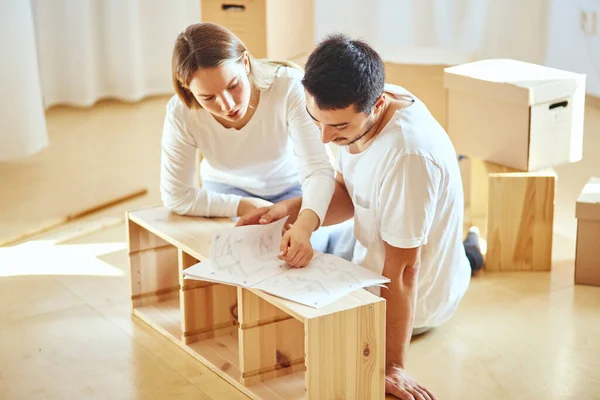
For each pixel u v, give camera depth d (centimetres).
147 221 230
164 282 251
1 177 351
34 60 362
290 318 208
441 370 217
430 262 211
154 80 459
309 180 219
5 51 349
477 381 212
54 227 306
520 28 438
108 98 452
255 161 237
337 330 181
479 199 296
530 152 268
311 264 199
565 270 271
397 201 193
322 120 184
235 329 234
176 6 449
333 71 178
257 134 230
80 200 329
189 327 226
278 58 474
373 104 184
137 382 215
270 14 457
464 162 313
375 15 474
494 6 441
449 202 203
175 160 228
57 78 438
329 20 486
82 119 424
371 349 187
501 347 228
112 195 333
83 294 261
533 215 266
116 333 239
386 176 194
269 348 208
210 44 200
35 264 280
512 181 264
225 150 233
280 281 191
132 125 415
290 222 222
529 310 247
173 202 232
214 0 394
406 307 201
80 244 295
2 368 222
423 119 198
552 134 271
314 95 180
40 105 368
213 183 253
